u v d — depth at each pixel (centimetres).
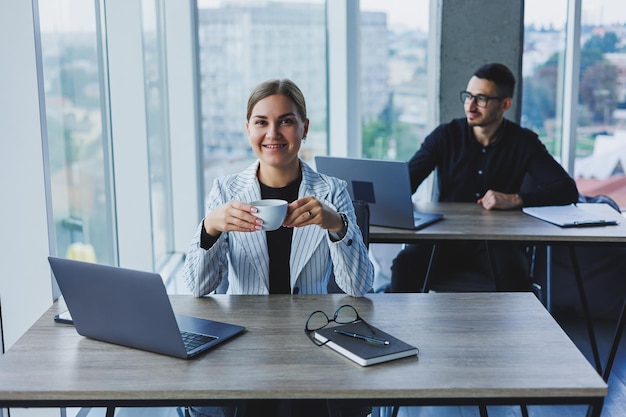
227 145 507
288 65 501
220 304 221
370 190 317
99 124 355
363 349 182
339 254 224
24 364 179
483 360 180
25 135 239
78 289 190
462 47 471
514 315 211
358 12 493
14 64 235
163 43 466
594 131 504
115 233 372
